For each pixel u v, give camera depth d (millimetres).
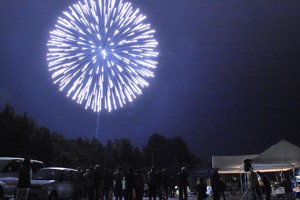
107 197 17328
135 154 89188
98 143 85688
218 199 16094
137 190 15602
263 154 21859
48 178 15414
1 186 14086
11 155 47594
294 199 16625
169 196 26188
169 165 93625
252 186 15000
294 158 21516
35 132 54250
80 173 18016
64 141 72062
